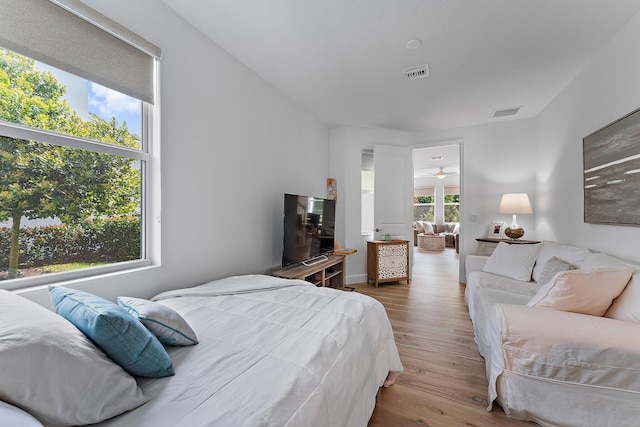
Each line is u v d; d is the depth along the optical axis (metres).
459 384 1.78
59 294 1.00
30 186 1.30
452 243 9.16
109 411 0.70
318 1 1.79
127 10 1.59
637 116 1.82
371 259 4.29
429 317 2.92
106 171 1.60
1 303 0.77
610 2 1.77
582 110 2.59
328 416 0.90
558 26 2.01
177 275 1.89
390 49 2.31
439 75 2.75
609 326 1.31
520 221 3.98
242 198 2.52
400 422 1.45
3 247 1.22
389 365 1.66
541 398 1.40
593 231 2.40
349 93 3.18
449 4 1.81
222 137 2.28
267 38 2.17
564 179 2.98
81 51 1.40
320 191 4.18
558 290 1.50
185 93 1.96
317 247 3.32
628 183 1.90
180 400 0.78
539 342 1.40
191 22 1.99
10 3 1.17
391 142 4.65
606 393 1.27
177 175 1.90
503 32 2.08
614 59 2.11
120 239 1.67
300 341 1.13
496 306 1.58
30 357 0.64
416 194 10.50
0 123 1.18
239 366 0.95
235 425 0.69
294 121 3.43
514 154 4.04
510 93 3.15
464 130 4.38
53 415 0.64
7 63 1.22
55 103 1.38
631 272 1.50
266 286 1.88
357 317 1.42
